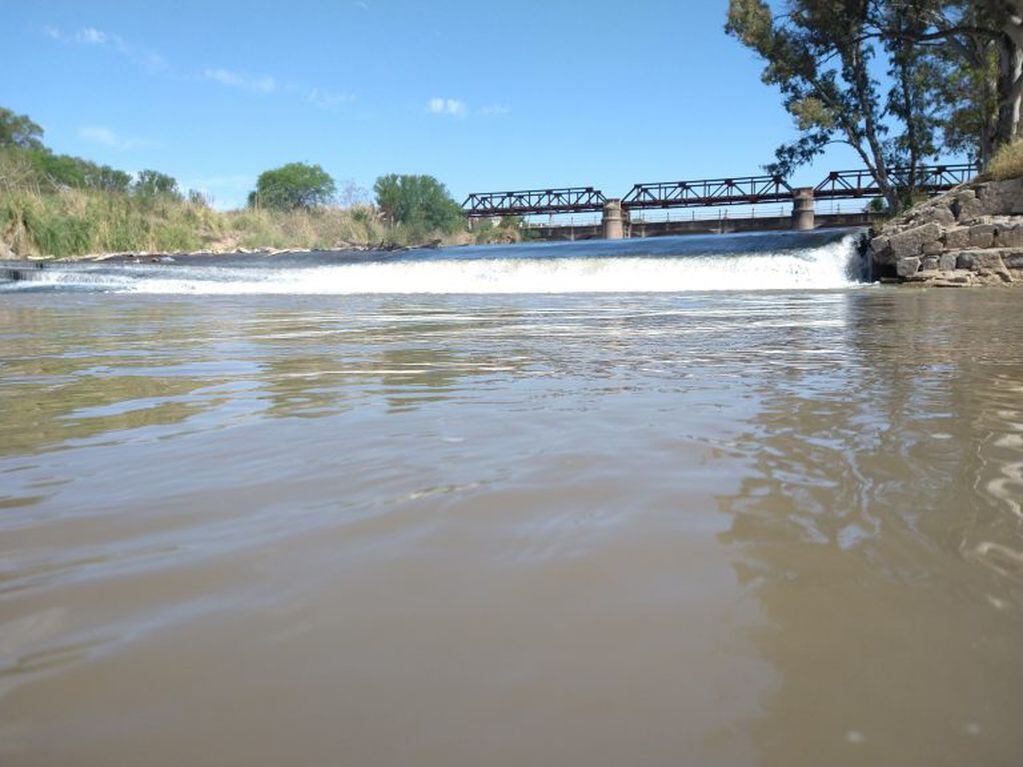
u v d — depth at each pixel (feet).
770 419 6.91
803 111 87.51
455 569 3.44
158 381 10.36
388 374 10.64
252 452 5.92
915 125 93.30
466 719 2.26
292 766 2.05
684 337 16.10
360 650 2.70
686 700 2.34
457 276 60.64
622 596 3.12
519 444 6.02
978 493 4.51
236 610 3.05
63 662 2.64
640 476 4.99
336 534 3.94
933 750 2.08
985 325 18.62
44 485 5.05
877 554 3.55
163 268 68.69
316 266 68.59
